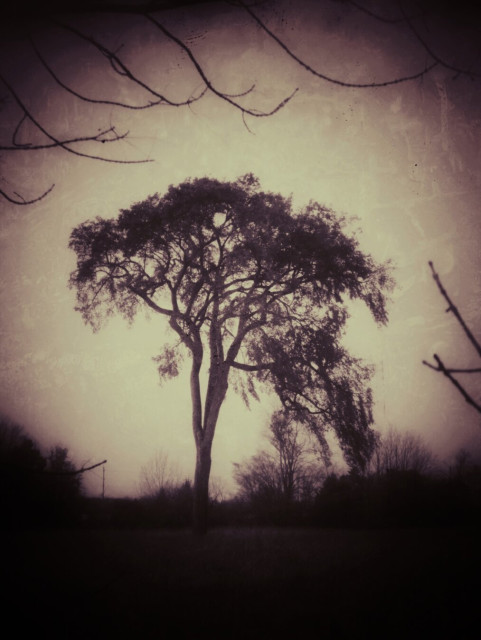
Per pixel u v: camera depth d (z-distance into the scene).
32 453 22.23
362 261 20.94
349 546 14.95
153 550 14.49
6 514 19.83
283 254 20.00
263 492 25.72
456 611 6.58
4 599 7.16
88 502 25.52
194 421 20.50
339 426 19.91
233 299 20.84
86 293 21.17
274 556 13.17
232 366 20.91
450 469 26.55
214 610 7.27
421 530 20.05
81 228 20.45
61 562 11.84
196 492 19.83
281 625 6.39
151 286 20.59
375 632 5.81
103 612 6.73
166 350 20.88
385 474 24.77
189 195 20.12
